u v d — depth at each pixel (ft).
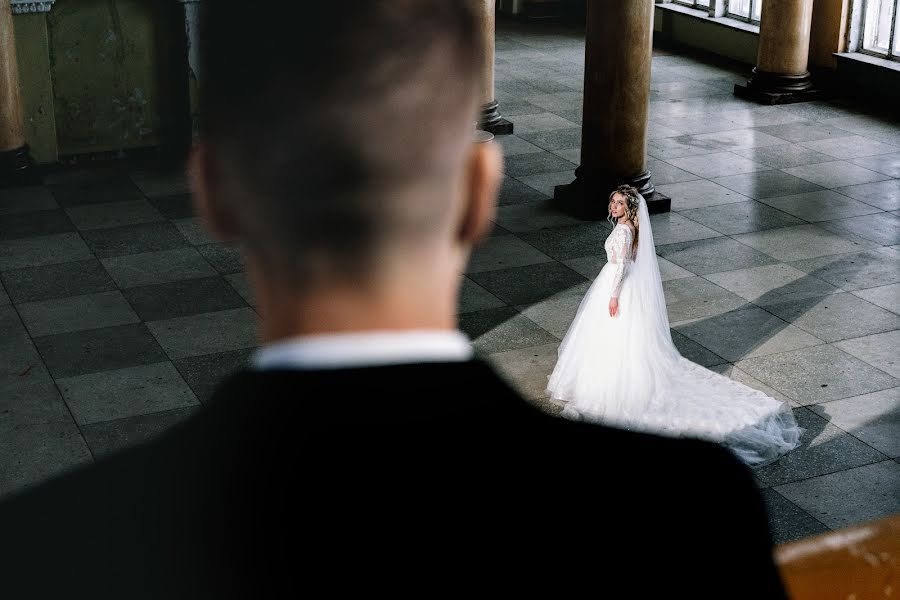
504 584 2.26
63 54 51.70
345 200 2.26
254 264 2.35
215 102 2.26
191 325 36.17
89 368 33.24
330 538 2.19
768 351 34.37
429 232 2.34
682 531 2.39
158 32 52.65
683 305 37.86
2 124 49.19
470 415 2.30
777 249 42.98
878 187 50.37
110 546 2.22
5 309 37.37
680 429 28.68
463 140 2.36
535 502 2.30
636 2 44.09
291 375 2.28
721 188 50.24
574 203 46.70
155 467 2.26
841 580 4.35
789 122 60.75
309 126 2.23
